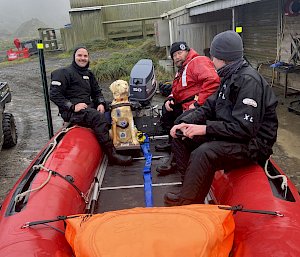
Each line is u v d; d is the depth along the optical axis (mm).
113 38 19703
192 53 3576
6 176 5207
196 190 2338
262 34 9602
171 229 1719
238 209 1959
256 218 2006
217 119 2498
